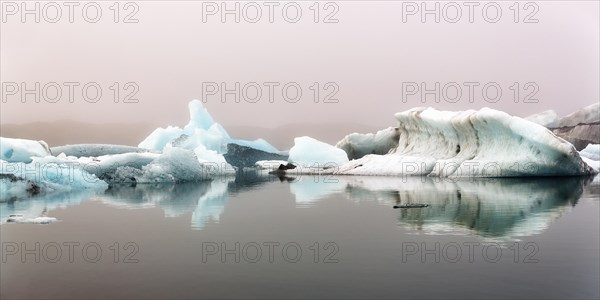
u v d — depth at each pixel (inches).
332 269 333.1
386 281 305.4
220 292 289.3
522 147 1124.5
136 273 330.3
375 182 1084.5
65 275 328.5
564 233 445.7
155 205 686.5
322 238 436.5
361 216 564.4
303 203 698.8
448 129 1307.8
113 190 938.1
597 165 1283.2
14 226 510.9
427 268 332.5
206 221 538.6
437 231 463.2
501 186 921.5
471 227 482.9
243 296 281.7
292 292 287.3
